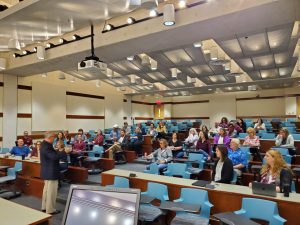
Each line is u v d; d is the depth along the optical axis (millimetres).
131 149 9242
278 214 2564
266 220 2518
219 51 8422
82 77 12195
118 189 1428
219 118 17812
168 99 20109
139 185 3602
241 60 8562
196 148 6426
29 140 8883
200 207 2758
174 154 6418
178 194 3250
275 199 2629
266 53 7738
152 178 3619
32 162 5402
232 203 2879
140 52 6414
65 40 6621
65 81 12281
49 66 7848
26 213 1981
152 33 5102
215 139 6801
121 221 1326
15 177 4945
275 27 5574
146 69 10062
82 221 1381
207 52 8141
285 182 2840
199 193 2938
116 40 5629
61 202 4691
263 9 3998
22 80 10141
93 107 14117
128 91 16562
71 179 5906
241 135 7652
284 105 15523
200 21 4500
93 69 5504
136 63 9234
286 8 3945
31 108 10516
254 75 11047
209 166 5359
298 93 14766
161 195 3170
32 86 10578
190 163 5320
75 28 4582
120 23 5777
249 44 6863
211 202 3004
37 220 1842
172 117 20094
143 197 2963
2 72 8891
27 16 4043
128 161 8555
